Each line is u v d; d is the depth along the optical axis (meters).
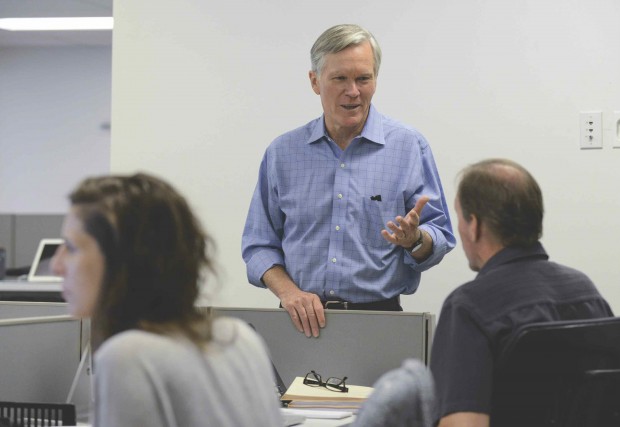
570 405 1.74
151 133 4.05
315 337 2.68
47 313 2.84
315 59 2.82
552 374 1.73
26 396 2.49
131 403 1.18
